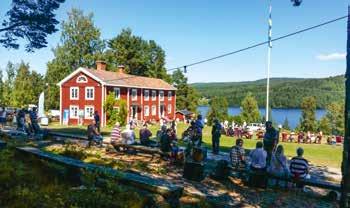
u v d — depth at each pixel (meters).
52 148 17.08
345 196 8.73
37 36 25.23
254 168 12.66
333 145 35.88
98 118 28.47
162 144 16.23
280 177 12.70
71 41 77.25
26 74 70.75
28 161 10.03
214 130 20.47
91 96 56.28
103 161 14.23
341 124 74.12
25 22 24.53
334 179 15.35
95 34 78.75
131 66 91.06
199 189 11.60
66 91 58.03
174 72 97.62
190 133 19.94
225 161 13.39
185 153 15.59
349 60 8.97
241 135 40.53
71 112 57.75
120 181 8.30
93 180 8.16
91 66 78.75
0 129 26.94
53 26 25.70
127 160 15.89
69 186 8.03
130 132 18.66
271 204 10.73
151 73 92.94
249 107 76.50
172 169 14.48
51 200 6.89
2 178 7.87
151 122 62.22
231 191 11.80
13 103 63.69
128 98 60.72
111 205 7.09
